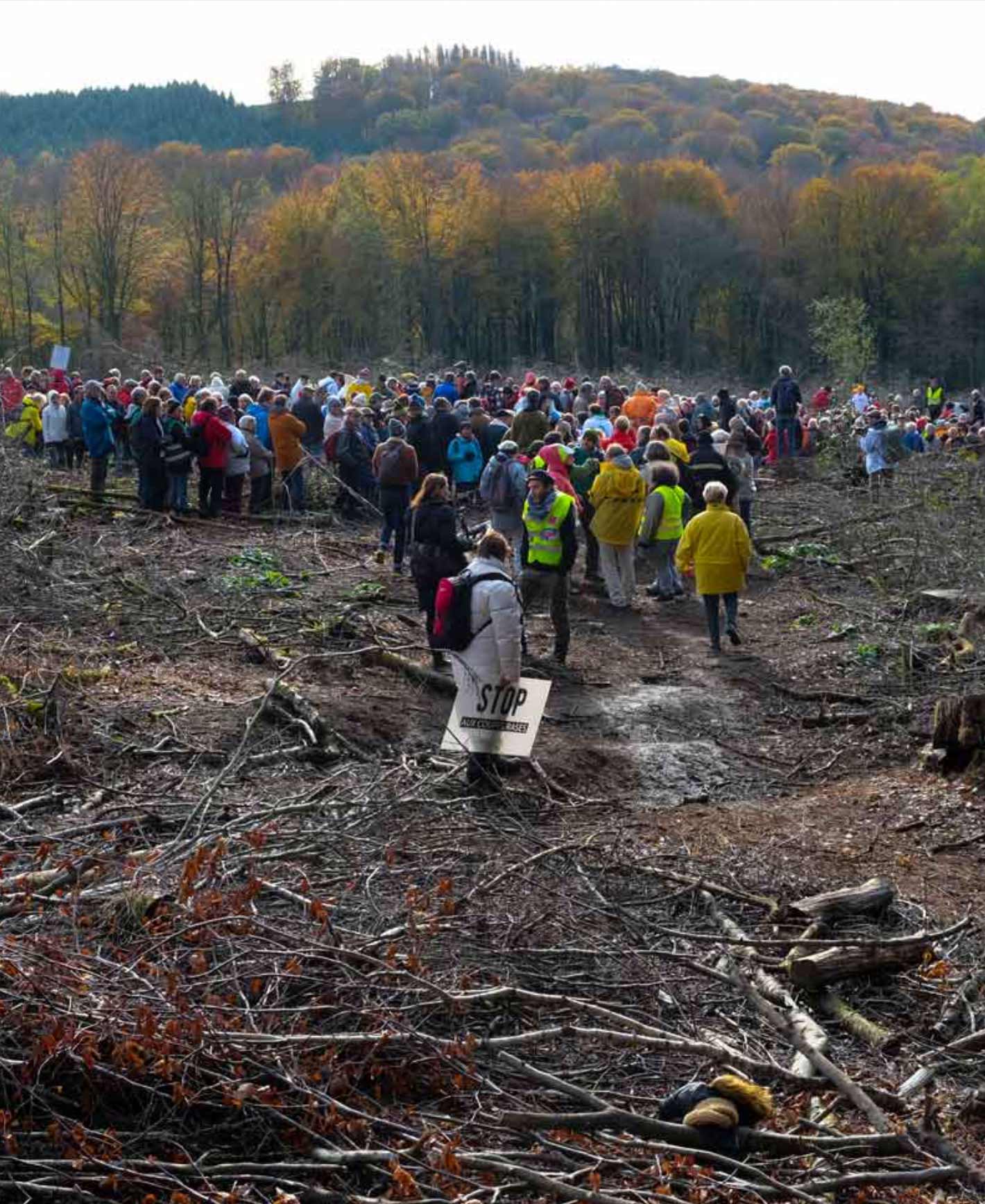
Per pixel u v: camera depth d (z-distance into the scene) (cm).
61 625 1223
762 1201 465
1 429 1886
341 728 997
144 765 886
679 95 17975
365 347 7681
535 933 653
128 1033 476
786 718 1166
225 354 6956
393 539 1803
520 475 1494
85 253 6369
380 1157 456
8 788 811
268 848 694
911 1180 479
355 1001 540
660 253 8606
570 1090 509
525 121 17150
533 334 8812
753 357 9006
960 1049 593
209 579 1457
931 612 1455
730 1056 551
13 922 570
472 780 897
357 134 17112
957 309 8456
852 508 2014
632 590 1542
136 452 1816
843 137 15362
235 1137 483
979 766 967
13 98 15712
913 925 716
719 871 790
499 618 878
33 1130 465
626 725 1123
